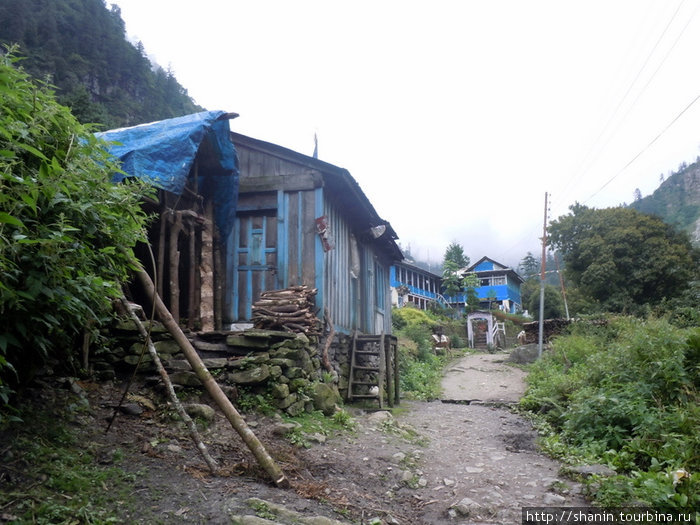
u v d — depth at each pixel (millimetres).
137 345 5184
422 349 19156
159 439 4012
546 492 4410
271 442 4801
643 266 26922
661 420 5461
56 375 4273
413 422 8016
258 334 6258
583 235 29094
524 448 6508
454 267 42969
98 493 2898
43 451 3088
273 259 8430
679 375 6141
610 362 7605
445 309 41031
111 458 3422
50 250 2816
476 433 7449
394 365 10805
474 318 31047
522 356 18906
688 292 22969
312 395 6492
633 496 3844
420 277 44125
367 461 4992
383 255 14703
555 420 7887
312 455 4773
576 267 29562
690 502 3629
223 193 7961
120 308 4711
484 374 16156
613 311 26578
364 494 4086
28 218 2889
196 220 7004
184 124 6812
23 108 2986
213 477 3570
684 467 4441
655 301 26781
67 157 3143
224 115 7258
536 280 63438
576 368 11695
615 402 6117
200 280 7473
